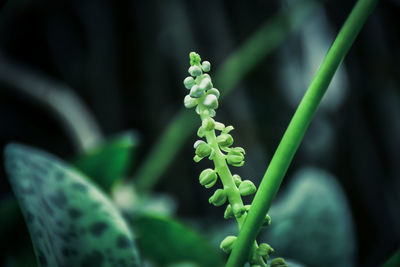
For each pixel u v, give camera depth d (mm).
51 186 287
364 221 1272
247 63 888
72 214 286
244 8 1346
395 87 1249
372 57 1258
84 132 862
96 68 1296
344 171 1306
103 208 290
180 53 1296
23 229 377
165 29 1296
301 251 465
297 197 501
